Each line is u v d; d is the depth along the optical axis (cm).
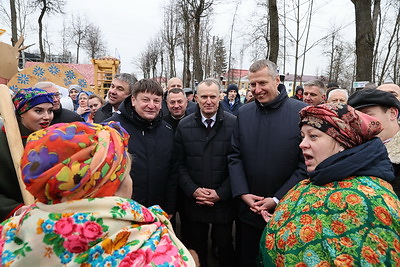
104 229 82
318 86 421
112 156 89
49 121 212
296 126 229
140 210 94
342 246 112
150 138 240
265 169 234
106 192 88
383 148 130
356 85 645
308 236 121
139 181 233
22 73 543
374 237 109
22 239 81
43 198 83
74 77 625
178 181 277
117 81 360
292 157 229
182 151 279
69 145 82
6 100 191
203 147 266
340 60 2045
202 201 262
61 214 81
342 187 121
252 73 237
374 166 124
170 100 345
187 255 97
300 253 122
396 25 1282
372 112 191
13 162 178
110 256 80
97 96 488
